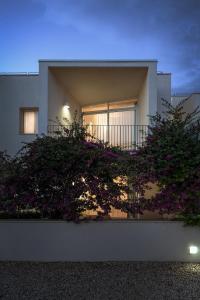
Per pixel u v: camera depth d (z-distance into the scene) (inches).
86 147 326.0
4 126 716.7
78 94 735.1
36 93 716.7
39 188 322.7
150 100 574.9
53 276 265.6
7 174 322.3
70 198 317.4
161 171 312.5
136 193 319.0
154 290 234.5
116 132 735.1
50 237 319.0
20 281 252.7
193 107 636.1
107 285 244.1
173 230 317.1
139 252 316.8
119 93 723.4
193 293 229.3
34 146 327.6
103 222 318.3
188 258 315.0
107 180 321.1
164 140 318.3
